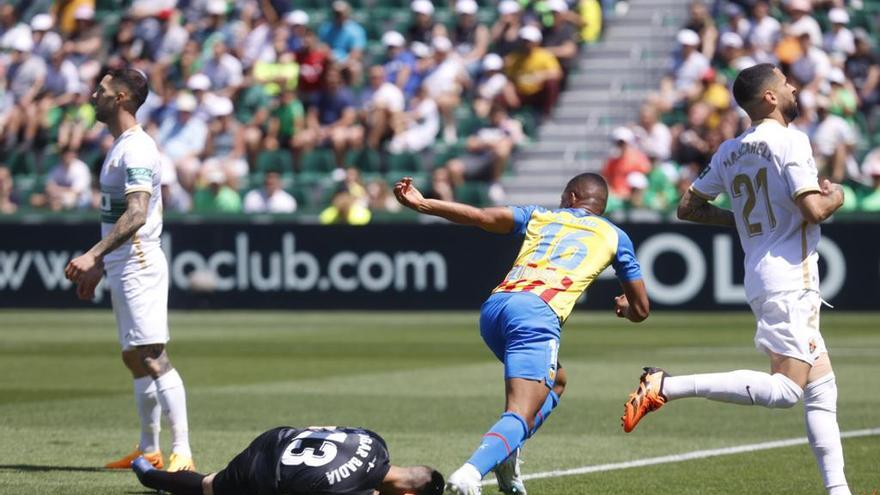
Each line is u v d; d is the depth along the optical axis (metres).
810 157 22.66
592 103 85.81
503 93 85.00
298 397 41.50
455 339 61.50
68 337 63.50
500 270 75.38
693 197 24.48
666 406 39.44
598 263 23.97
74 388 43.97
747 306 73.25
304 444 21.89
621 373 47.66
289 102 85.38
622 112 85.38
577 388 43.47
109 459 30.16
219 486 22.67
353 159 84.25
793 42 81.94
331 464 21.56
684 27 88.81
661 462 29.70
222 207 80.75
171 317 75.06
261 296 77.62
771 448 31.64
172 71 91.50
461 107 86.69
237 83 89.50
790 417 37.09
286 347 58.09
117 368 50.19
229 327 68.56
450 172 79.56
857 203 76.25
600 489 26.42
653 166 78.19
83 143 88.31
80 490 26.25
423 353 55.44
